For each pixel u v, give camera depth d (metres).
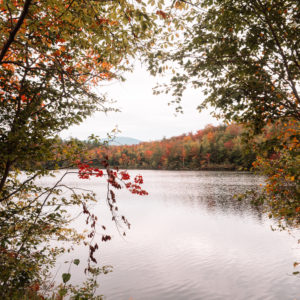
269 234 13.77
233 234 14.16
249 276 8.76
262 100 3.92
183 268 9.58
